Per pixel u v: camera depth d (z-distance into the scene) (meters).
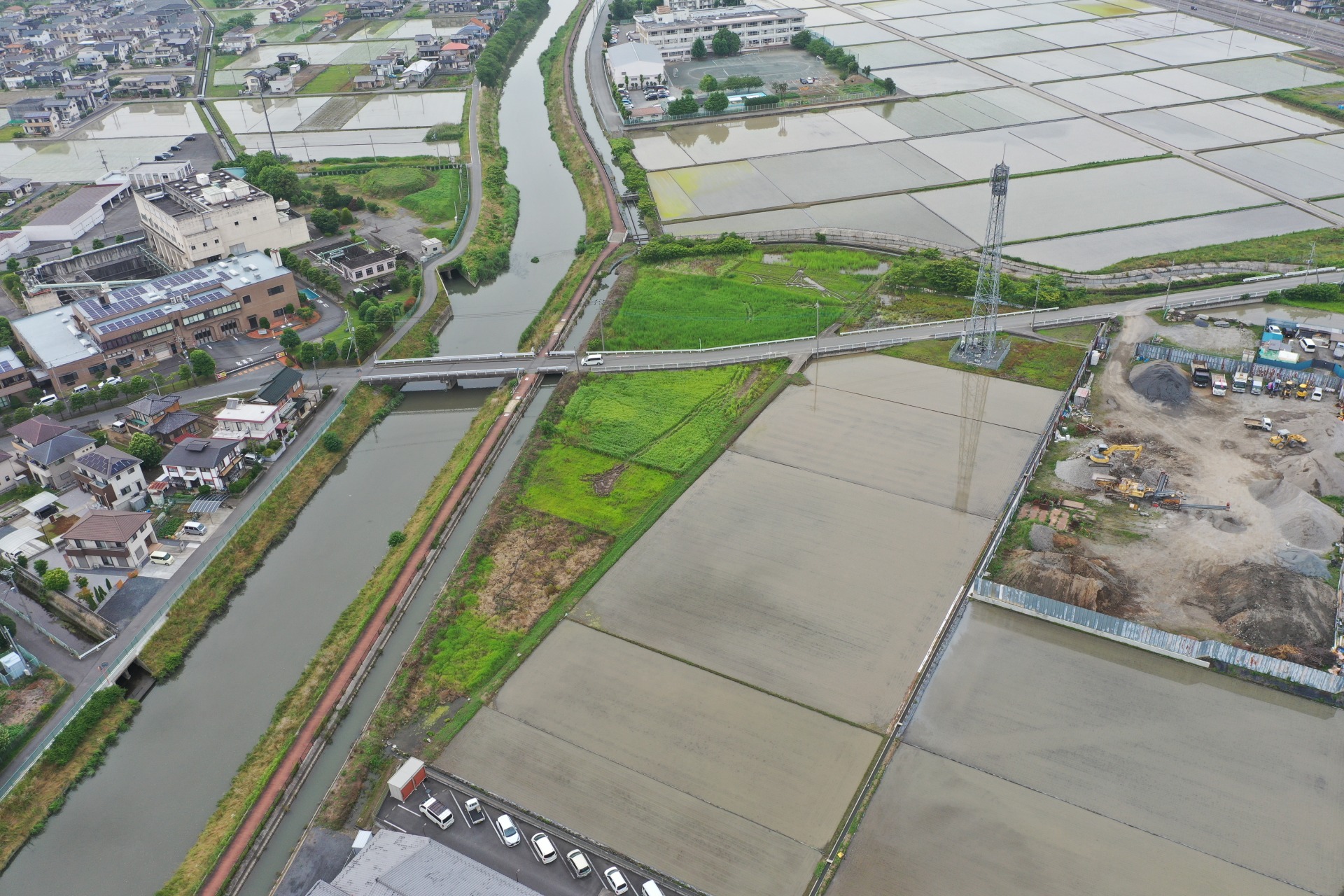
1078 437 131.25
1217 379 141.75
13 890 80.56
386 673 100.94
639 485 126.69
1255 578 102.44
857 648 99.69
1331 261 177.88
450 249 199.75
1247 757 87.00
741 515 119.44
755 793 84.94
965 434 133.00
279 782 87.75
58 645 102.12
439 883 73.00
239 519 120.31
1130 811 82.38
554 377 154.75
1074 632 101.31
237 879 80.00
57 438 128.00
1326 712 91.31
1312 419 131.25
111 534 110.38
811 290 176.25
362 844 80.75
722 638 101.50
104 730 93.94
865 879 77.38
